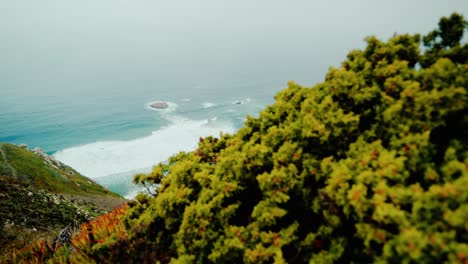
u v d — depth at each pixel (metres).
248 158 5.21
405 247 3.03
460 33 4.84
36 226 22.34
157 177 7.37
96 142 130.25
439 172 3.80
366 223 3.60
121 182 92.38
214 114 179.50
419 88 4.21
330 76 5.68
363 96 4.75
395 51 5.09
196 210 4.93
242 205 5.49
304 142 4.96
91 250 7.49
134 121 164.12
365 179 3.75
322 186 4.77
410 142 3.93
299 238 4.74
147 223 6.00
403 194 3.38
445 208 3.07
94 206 43.81
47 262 8.71
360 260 4.11
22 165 52.50
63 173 59.03
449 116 4.08
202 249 4.76
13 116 174.38
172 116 175.38
